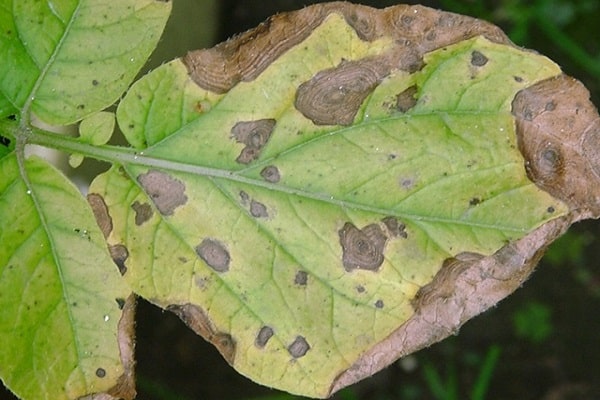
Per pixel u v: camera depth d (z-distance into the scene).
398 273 0.40
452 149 0.40
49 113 0.40
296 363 0.40
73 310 0.40
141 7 0.40
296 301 0.40
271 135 0.40
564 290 0.60
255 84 0.40
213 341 0.40
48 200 0.40
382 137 0.40
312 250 0.40
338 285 0.40
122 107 0.40
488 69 0.40
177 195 0.40
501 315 0.61
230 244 0.40
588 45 0.59
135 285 0.40
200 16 0.52
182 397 0.57
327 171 0.40
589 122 0.40
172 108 0.40
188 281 0.40
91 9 0.40
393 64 0.40
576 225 0.60
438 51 0.40
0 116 0.40
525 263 0.40
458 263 0.40
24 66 0.40
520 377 0.61
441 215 0.40
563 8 0.58
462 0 0.58
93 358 0.40
